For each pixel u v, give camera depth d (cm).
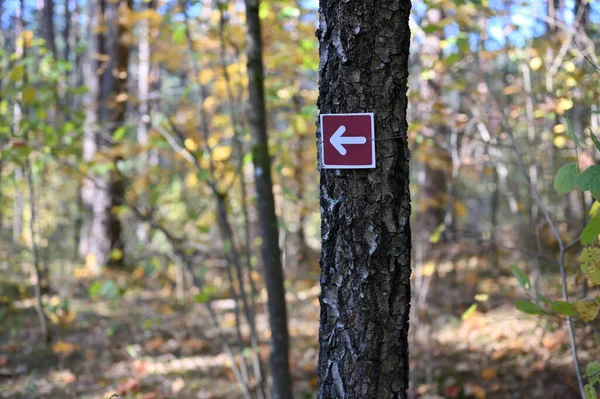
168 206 721
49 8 949
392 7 179
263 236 370
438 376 493
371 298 180
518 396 449
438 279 661
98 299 735
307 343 587
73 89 479
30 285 775
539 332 538
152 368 513
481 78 493
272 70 503
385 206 180
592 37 486
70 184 816
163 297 762
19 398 441
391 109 180
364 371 181
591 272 195
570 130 200
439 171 734
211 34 469
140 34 577
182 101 541
